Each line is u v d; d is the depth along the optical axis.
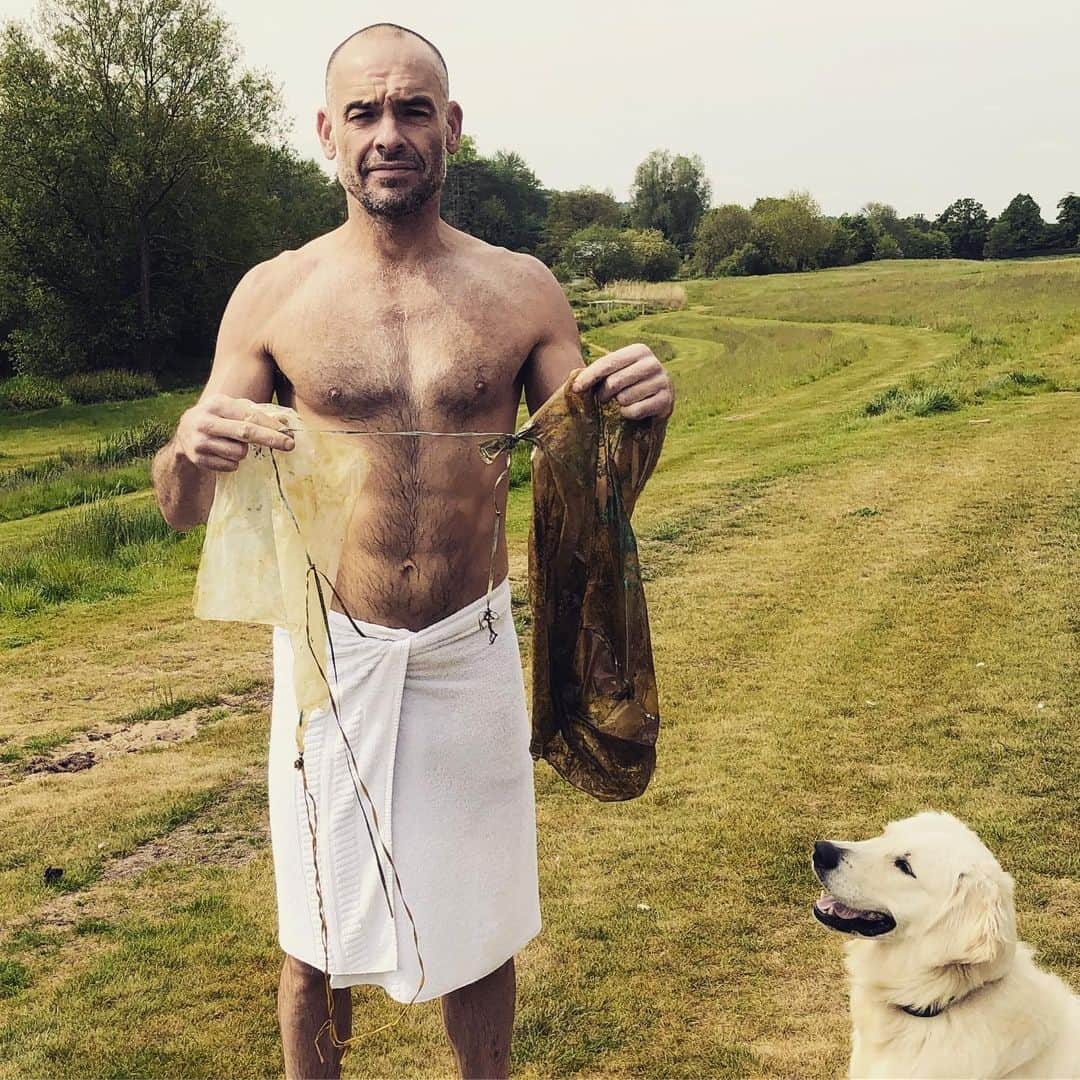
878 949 3.30
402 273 2.81
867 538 11.31
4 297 45.31
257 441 2.50
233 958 4.77
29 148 44.00
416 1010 4.38
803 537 11.62
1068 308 38.53
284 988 3.00
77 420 38.00
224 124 46.50
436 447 2.76
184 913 5.18
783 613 9.18
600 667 2.89
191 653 9.60
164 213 47.62
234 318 2.92
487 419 2.83
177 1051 4.15
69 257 45.12
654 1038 4.06
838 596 9.51
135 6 44.53
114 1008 4.43
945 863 3.17
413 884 2.79
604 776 2.95
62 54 44.69
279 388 2.99
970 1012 3.13
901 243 125.62
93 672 9.16
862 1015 3.38
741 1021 4.13
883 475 14.19
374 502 2.76
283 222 54.16
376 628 2.78
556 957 4.58
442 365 2.77
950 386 20.59
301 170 59.84
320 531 2.64
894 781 6.03
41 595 11.88
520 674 3.01
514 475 15.91
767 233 111.69
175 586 12.18
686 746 6.68
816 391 25.16
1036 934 4.48
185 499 2.75
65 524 15.95
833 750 6.48
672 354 42.84
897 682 7.48
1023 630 8.27
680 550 11.53
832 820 5.64
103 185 45.06
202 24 45.44
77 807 6.41
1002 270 71.88
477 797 2.86
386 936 2.80
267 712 7.99
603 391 2.68
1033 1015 3.10
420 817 2.79
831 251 112.38
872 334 39.75
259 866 5.63
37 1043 4.20
